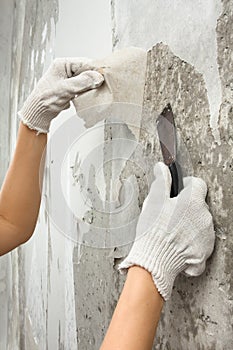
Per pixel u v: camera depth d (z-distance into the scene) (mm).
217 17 911
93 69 1053
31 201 1211
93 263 1458
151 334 875
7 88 2760
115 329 865
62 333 1796
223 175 901
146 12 1163
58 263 1822
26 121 1116
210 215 917
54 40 1928
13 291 2629
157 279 884
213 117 927
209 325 941
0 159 2736
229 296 888
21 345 2467
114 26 1337
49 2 2008
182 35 1017
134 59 1071
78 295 1601
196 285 976
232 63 877
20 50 2543
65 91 1040
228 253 893
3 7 2764
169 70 1063
